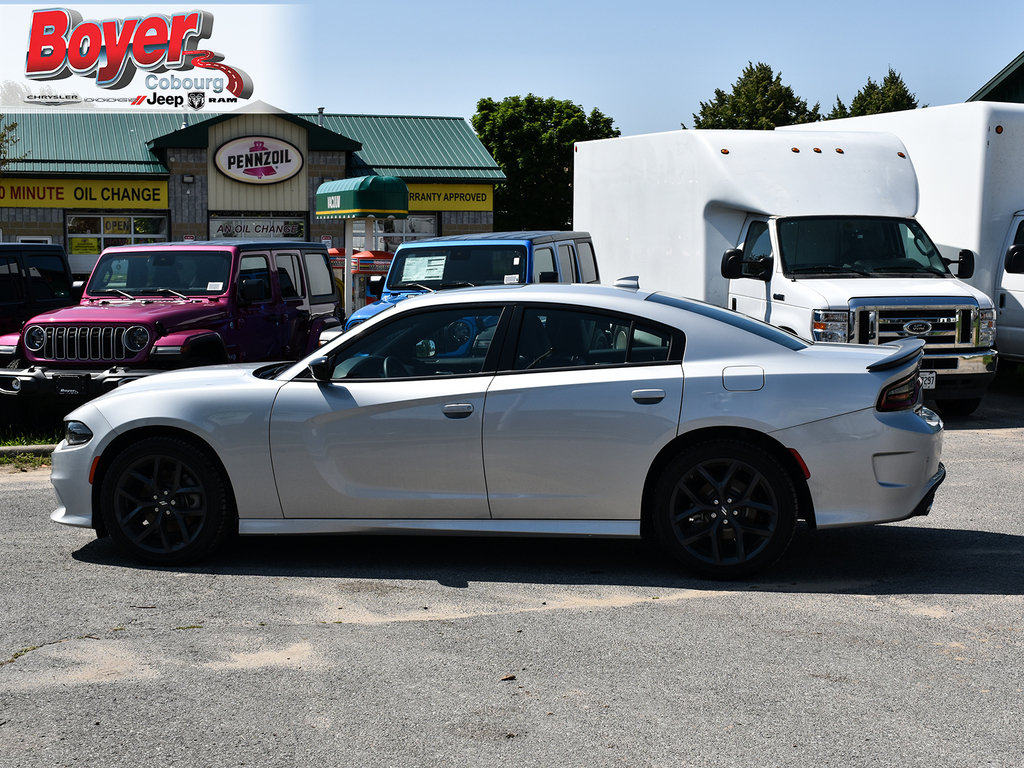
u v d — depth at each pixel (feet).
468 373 20.24
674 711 13.97
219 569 20.76
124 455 20.80
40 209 98.84
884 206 43.32
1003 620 17.61
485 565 21.07
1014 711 13.92
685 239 45.85
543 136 182.91
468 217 108.68
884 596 18.94
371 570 20.72
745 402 19.29
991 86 83.76
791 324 40.50
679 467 19.53
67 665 15.69
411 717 13.82
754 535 19.76
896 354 19.69
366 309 40.91
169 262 39.65
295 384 20.66
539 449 19.72
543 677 15.17
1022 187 46.50
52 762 12.57
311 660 15.88
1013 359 46.52
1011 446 35.86
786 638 16.75
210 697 14.49
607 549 22.20
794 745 12.93
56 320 35.99
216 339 37.01
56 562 21.25
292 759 12.63
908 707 14.05
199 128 100.42
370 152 109.70
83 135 103.09
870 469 19.24
